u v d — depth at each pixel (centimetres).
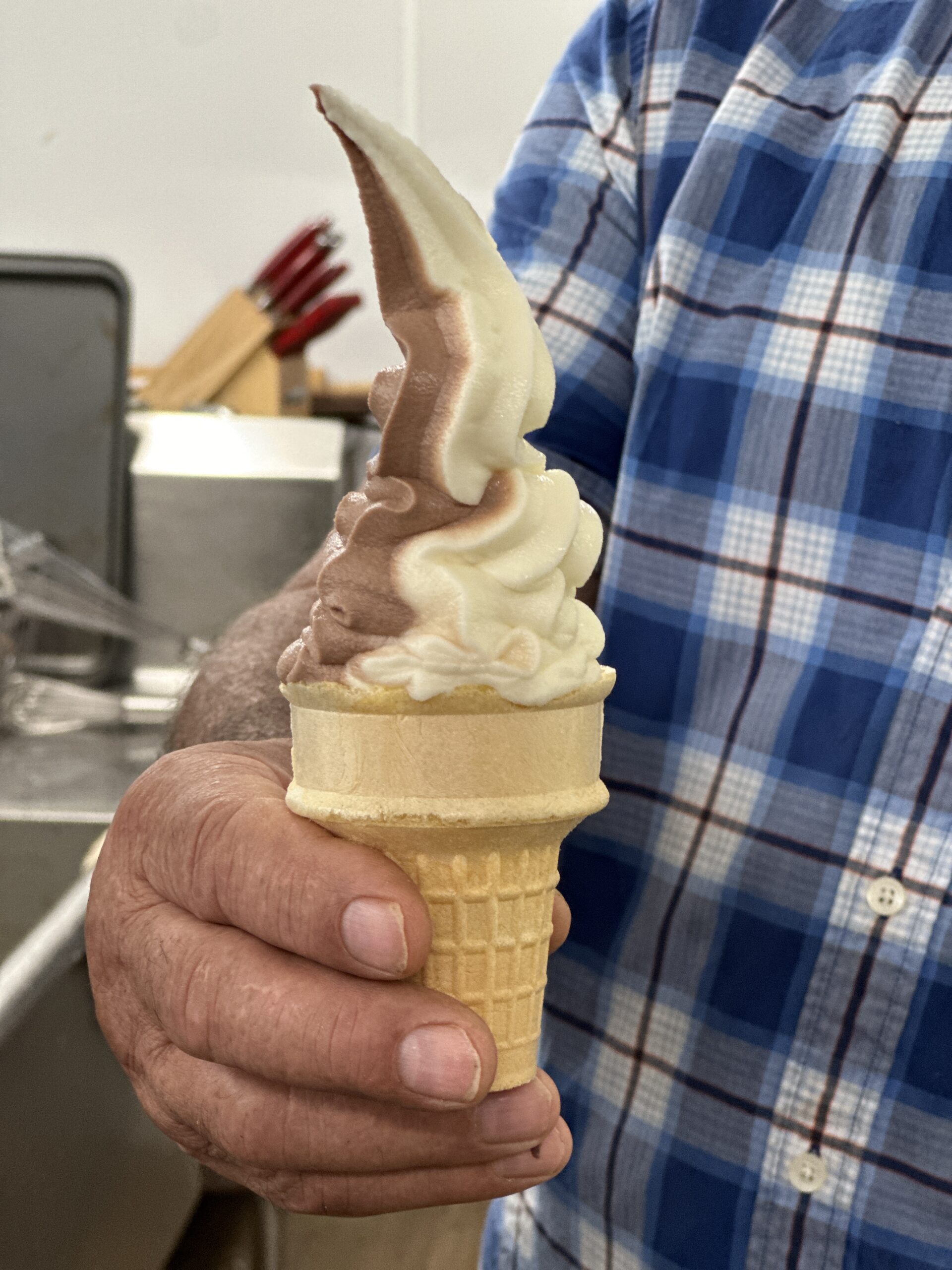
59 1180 89
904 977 82
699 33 98
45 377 197
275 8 266
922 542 86
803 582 90
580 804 60
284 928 54
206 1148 66
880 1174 82
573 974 97
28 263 194
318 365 288
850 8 97
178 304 277
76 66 262
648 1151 90
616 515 97
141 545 205
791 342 92
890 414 88
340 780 58
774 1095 86
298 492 206
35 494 199
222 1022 56
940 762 83
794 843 87
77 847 150
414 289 59
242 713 80
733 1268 86
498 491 60
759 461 92
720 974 89
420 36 273
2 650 184
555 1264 96
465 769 57
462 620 56
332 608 58
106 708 192
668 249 95
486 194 287
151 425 209
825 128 94
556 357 101
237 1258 109
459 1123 58
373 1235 124
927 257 88
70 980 93
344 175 275
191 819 59
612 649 96
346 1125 57
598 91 104
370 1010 53
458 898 60
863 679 86
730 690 92
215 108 268
